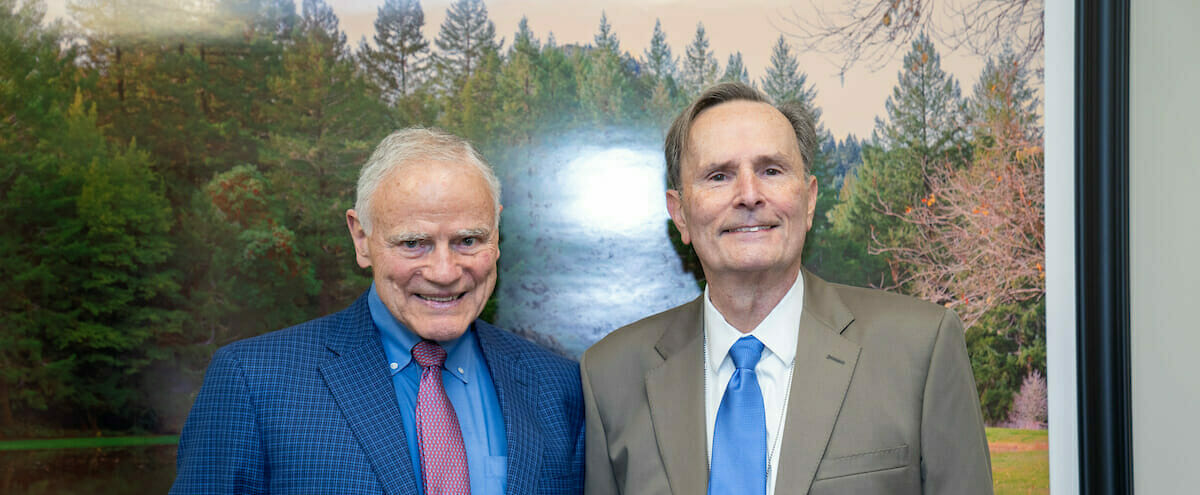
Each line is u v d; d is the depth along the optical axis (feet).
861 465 3.66
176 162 5.09
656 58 5.24
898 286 5.32
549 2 5.20
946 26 5.31
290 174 5.15
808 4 5.26
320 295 5.16
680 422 4.01
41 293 5.01
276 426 3.66
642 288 5.28
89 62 5.04
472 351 4.27
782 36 5.25
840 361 3.86
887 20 5.29
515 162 5.23
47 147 5.03
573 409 4.44
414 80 5.17
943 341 3.83
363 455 3.66
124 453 5.03
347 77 5.15
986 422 5.29
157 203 5.08
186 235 5.10
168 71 5.08
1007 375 5.30
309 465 3.60
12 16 5.02
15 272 5.00
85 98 5.05
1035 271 5.30
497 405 4.20
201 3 5.09
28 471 4.99
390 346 4.03
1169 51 5.17
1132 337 5.21
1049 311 5.29
